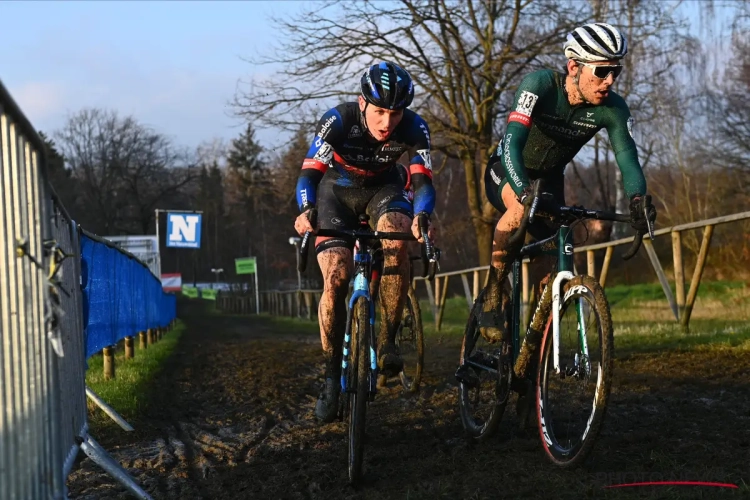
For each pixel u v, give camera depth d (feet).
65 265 8.45
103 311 18.67
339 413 11.41
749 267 62.03
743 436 9.87
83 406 9.32
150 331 37.29
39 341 6.55
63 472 7.25
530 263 11.16
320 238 11.85
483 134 50.57
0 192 5.63
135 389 17.39
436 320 43.04
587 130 10.50
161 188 203.10
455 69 47.91
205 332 56.95
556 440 9.11
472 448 10.43
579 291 8.68
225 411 15.29
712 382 14.33
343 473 9.53
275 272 184.75
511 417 11.94
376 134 10.79
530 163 11.12
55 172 189.78
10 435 5.64
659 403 12.73
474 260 116.26
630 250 9.13
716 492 7.43
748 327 22.09
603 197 72.33
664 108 57.00
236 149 222.28
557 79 10.29
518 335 10.46
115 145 193.88
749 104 69.72
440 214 105.91
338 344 11.37
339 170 11.87
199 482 9.71
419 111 50.37
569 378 8.93
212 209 233.35
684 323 22.29
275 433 12.53
